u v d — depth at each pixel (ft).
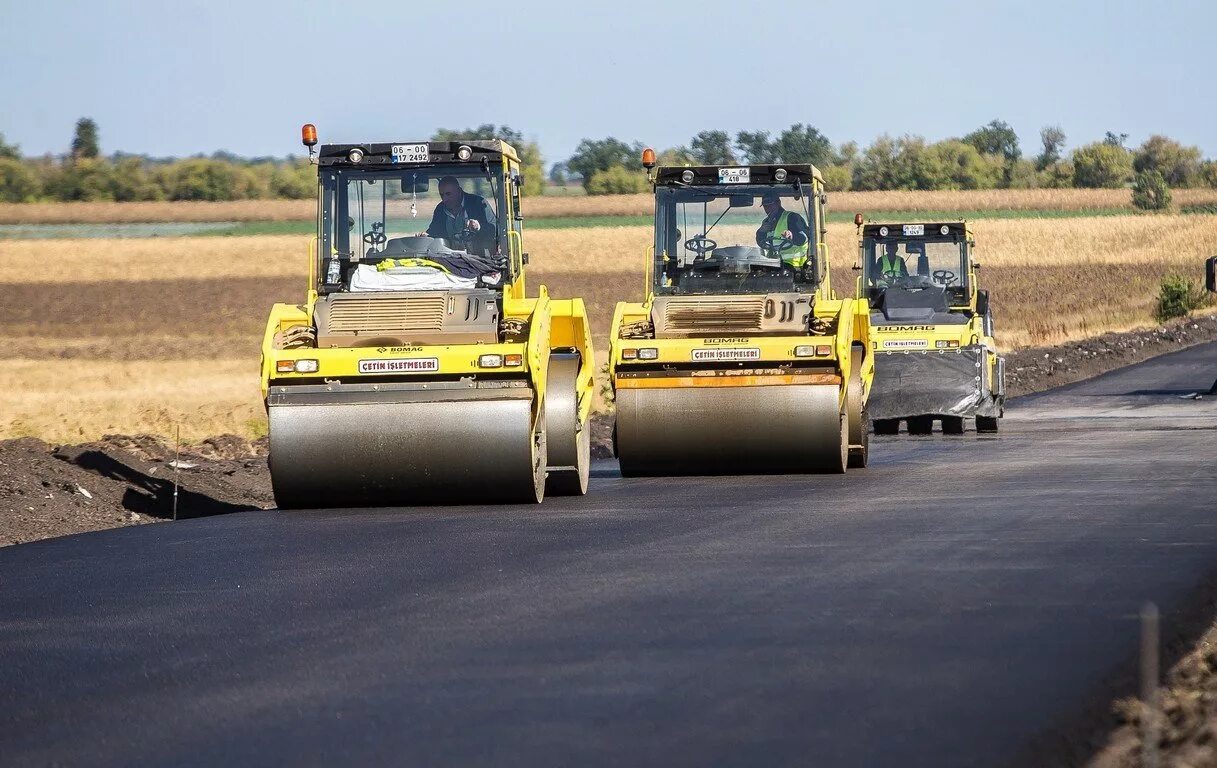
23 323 563.48
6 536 118.73
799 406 148.46
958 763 47.96
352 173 135.03
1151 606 53.78
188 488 150.51
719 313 153.79
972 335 222.89
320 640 70.28
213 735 53.57
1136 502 118.11
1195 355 409.49
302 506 129.90
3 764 51.31
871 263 234.38
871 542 97.76
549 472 133.80
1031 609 73.05
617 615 73.72
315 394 127.54
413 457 125.70
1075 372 361.30
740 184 158.10
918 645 65.05
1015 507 116.26
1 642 72.95
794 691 57.16
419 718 54.54
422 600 80.33
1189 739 50.44
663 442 151.33
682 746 49.98
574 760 48.57
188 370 393.29
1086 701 55.47
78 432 229.25
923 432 232.73
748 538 101.76
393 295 130.00
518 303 132.46
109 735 54.44
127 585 90.02
